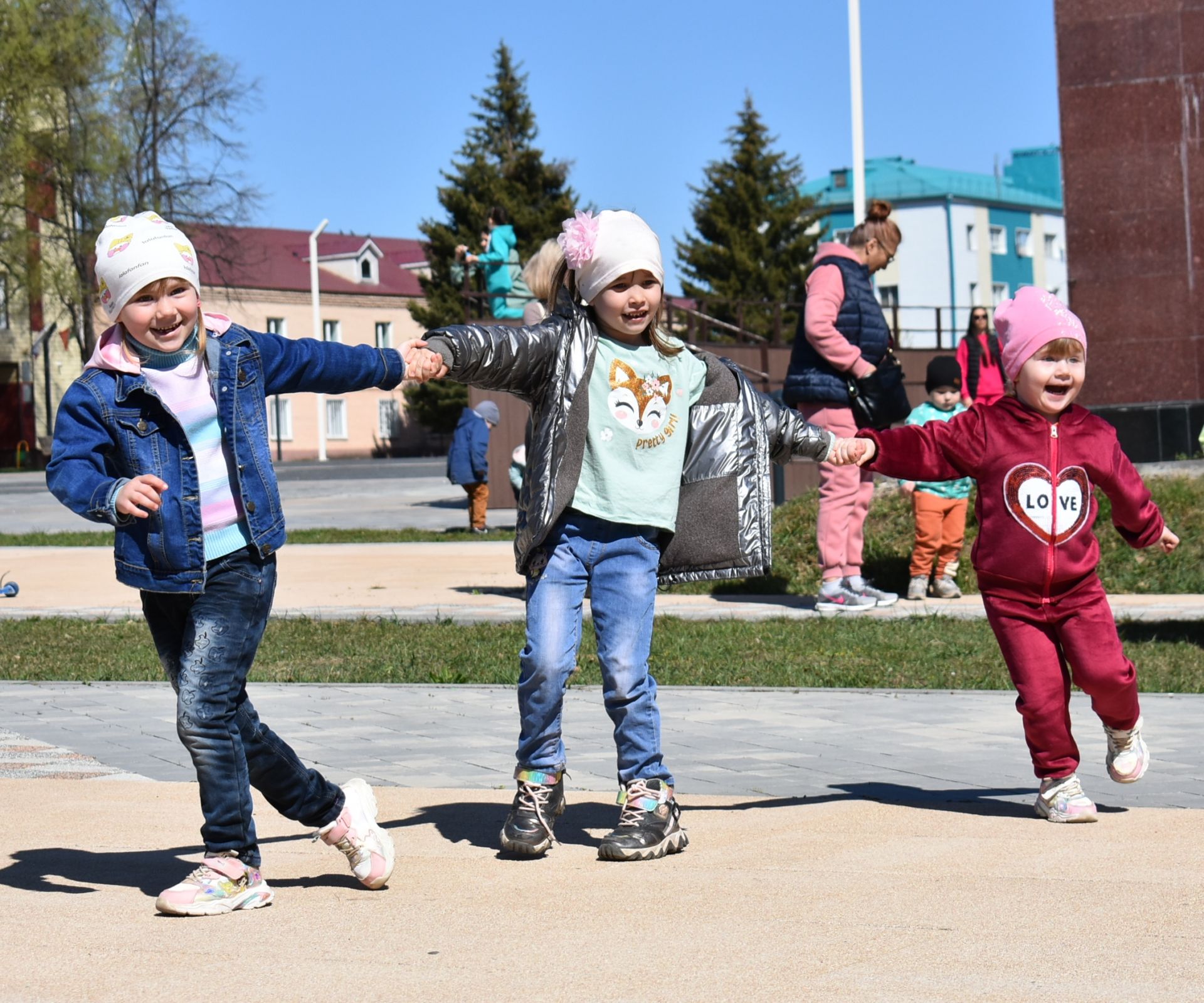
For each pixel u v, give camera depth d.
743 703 7.20
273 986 3.30
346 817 4.10
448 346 4.32
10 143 47.22
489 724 6.82
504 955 3.49
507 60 67.69
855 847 4.46
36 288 48.62
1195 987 3.18
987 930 3.60
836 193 87.25
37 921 3.83
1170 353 15.18
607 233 4.46
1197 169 15.02
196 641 3.92
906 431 4.93
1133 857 4.29
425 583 12.70
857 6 22.73
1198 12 14.93
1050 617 4.82
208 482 3.92
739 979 3.27
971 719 6.72
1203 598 10.48
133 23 48.94
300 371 4.10
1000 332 4.95
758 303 23.66
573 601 4.54
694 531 4.67
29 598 12.30
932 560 10.84
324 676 8.32
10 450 58.00
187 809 5.15
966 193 84.62
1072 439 4.86
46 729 6.79
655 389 4.56
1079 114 15.41
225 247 52.53
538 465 4.51
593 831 4.79
